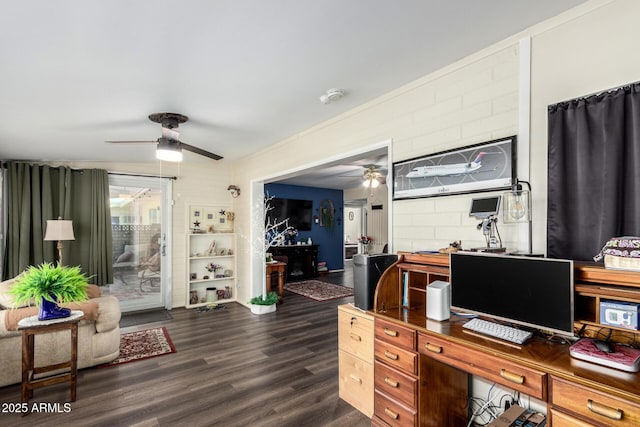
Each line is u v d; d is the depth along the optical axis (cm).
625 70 155
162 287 532
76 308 295
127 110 283
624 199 153
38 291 251
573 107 169
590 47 166
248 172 533
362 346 235
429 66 228
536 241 185
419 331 185
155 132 348
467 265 185
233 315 485
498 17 174
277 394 260
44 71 209
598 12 164
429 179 240
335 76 237
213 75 226
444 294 198
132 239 513
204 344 366
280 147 432
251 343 369
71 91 241
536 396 135
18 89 233
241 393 261
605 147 157
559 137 172
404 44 197
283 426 219
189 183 559
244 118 323
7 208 425
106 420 226
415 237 251
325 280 784
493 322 182
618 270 134
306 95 270
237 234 577
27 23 159
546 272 152
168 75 223
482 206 194
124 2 147
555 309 149
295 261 815
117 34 172
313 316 478
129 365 312
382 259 240
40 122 304
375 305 219
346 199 988
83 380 283
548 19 179
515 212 179
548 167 177
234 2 151
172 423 222
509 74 197
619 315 132
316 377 288
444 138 232
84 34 171
